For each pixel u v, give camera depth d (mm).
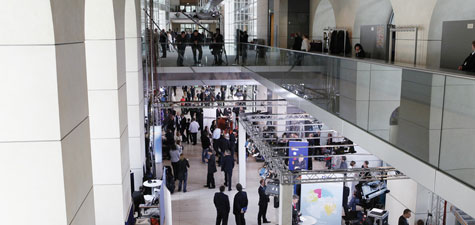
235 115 21688
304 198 12273
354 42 15352
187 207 14211
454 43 9930
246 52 18047
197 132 22125
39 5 3844
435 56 10406
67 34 4285
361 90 7711
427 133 5680
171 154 16141
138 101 11070
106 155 7758
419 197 11750
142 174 11320
